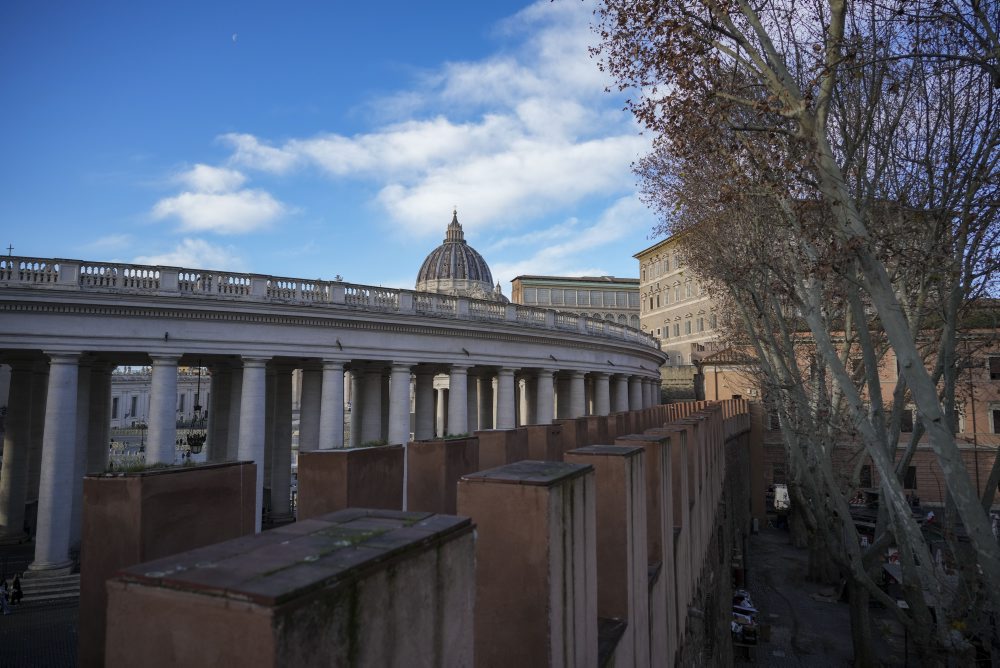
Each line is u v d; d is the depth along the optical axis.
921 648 16.19
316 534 3.38
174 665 2.46
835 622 31.42
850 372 28.28
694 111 12.58
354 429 37.97
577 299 116.50
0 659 16.92
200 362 33.34
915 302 17.28
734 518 36.06
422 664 3.30
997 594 9.97
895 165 15.05
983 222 12.76
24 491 29.78
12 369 29.94
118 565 4.77
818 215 13.95
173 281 25.14
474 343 35.66
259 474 26.69
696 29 12.39
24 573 22.12
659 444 10.20
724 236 22.19
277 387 35.28
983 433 42.97
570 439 13.49
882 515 19.14
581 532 5.90
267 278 27.31
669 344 84.88
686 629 13.30
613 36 12.98
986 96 12.91
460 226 112.94
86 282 23.81
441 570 3.54
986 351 24.14
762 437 54.47
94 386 31.30
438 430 70.75
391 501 7.90
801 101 11.31
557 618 5.08
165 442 24.69
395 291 31.91
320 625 2.50
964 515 10.11
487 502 5.16
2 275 22.55
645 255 93.19
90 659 4.74
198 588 2.43
